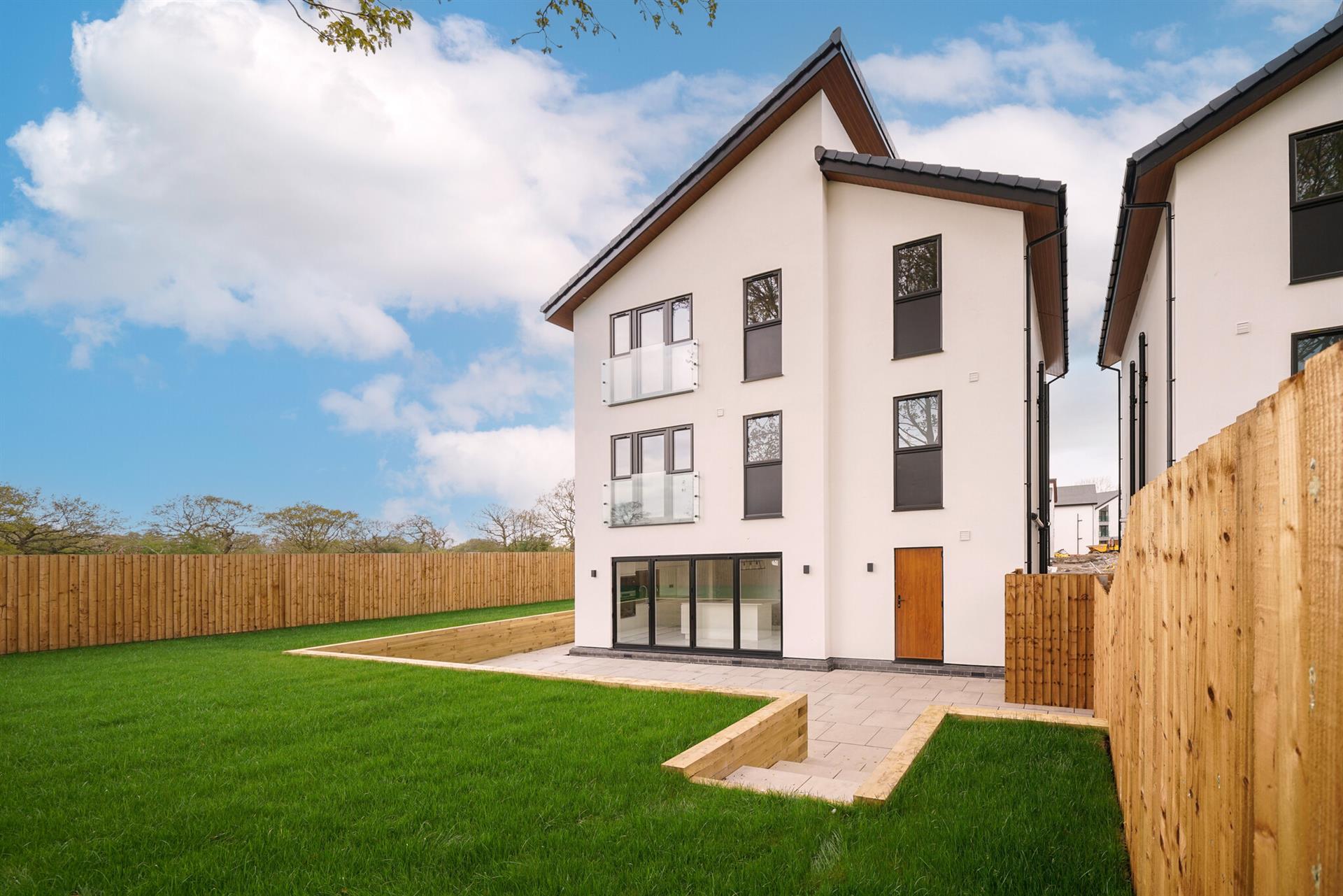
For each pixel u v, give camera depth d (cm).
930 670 1027
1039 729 551
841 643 1105
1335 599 97
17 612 1165
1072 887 311
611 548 1344
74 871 345
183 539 2044
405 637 1187
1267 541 129
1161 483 266
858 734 721
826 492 1120
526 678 811
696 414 1255
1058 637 820
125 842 376
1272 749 126
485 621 1619
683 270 1295
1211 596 180
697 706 652
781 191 1189
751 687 964
